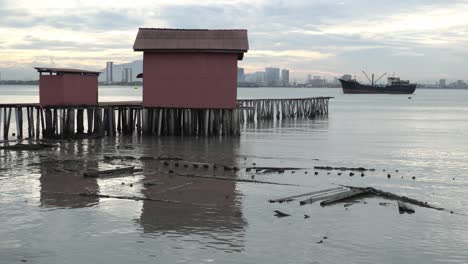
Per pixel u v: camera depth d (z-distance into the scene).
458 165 21.86
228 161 21.48
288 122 45.88
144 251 10.31
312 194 15.02
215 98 28.75
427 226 12.24
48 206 13.48
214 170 18.91
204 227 11.84
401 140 31.98
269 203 14.10
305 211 13.34
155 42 28.53
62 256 10.03
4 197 14.39
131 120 31.39
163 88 28.83
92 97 29.73
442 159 23.66
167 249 10.42
